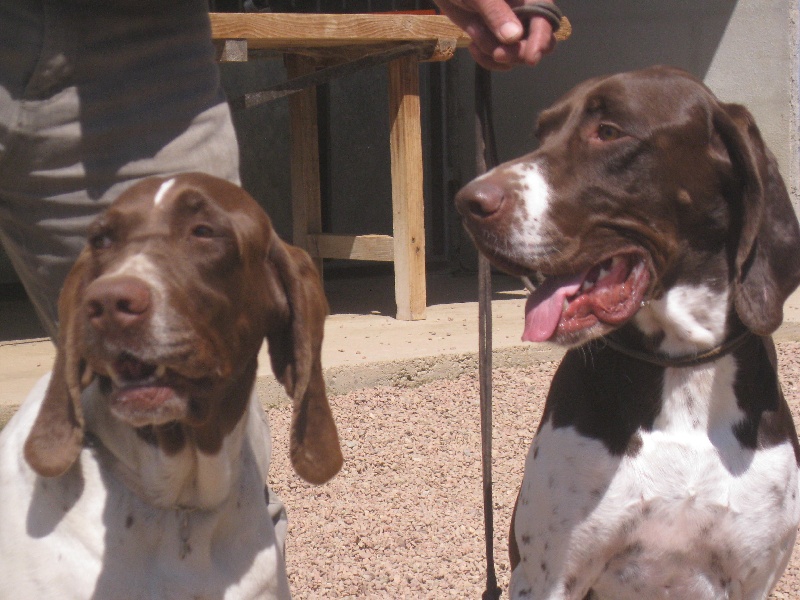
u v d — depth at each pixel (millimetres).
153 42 1851
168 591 1623
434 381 2949
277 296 1688
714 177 1813
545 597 1845
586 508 1813
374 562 2223
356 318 3525
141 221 1602
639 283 1797
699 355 1807
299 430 1688
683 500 1803
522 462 2572
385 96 4797
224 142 1926
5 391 2619
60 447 1600
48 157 1834
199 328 1573
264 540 1709
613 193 1792
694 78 1839
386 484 2480
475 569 2207
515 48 1853
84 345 1549
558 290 1804
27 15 1800
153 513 1634
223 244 1612
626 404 1820
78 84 1821
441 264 4848
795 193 4023
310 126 3732
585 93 1836
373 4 4457
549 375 3027
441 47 3260
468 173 4746
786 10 3967
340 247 3656
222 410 1638
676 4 4246
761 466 1811
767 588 1854
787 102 3996
